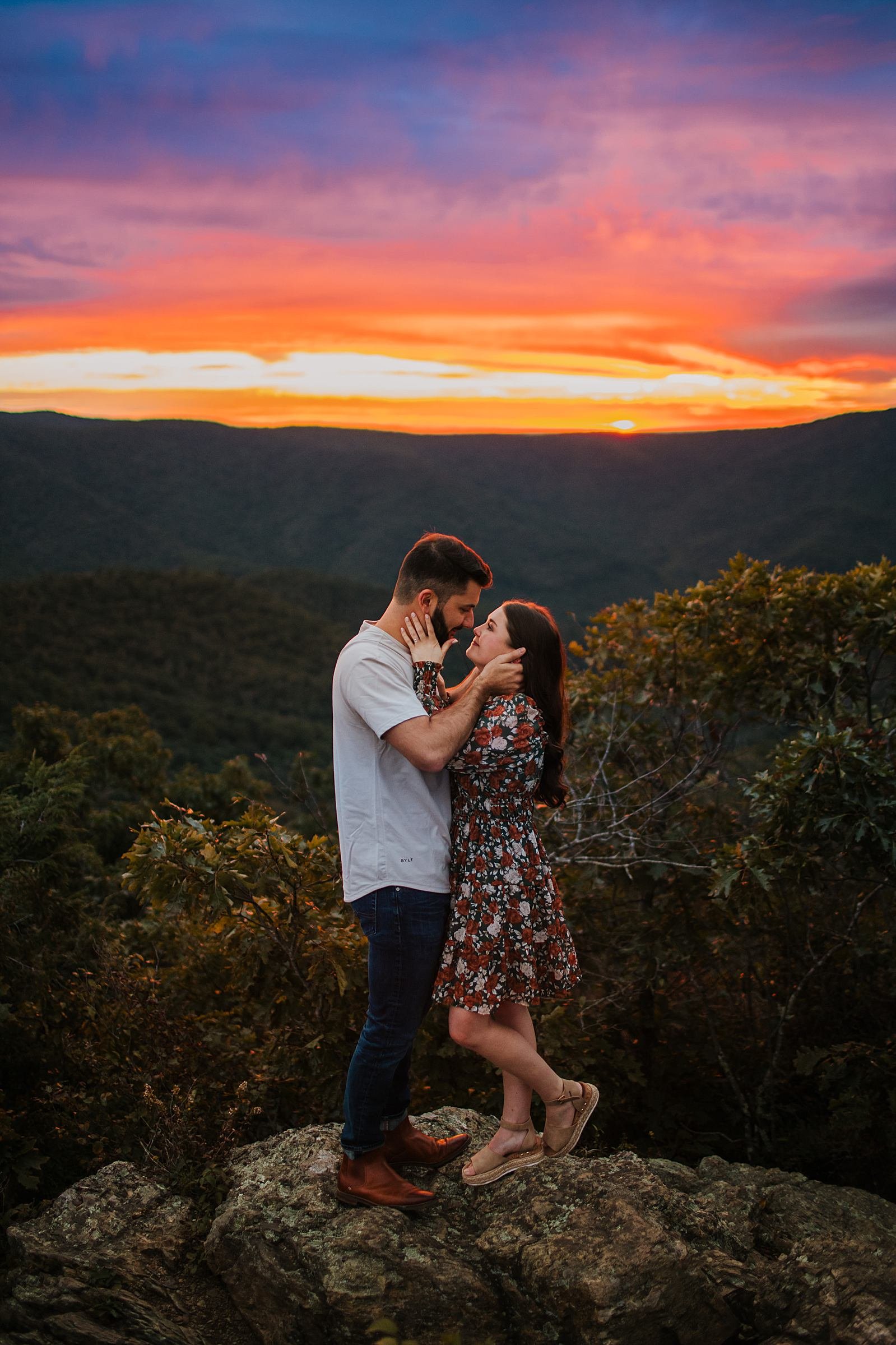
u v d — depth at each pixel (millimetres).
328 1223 2504
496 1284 2393
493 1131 3074
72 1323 2336
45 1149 3762
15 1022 4188
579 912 5520
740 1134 4957
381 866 2375
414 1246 2428
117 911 6750
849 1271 2371
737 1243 2590
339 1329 2285
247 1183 2709
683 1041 5477
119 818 10477
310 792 4828
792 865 4324
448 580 2393
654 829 5613
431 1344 2275
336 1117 4141
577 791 5668
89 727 13273
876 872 4676
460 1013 2477
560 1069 4609
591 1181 2594
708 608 5680
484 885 2418
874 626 5207
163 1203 2766
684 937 5020
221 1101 3848
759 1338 2357
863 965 4816
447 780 2514
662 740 6105
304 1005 4250
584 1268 2293
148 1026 4281
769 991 5473
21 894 4727
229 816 12742
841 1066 4234
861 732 4941
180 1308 2451
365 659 2361
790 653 5559
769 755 5316
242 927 4215
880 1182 4320
